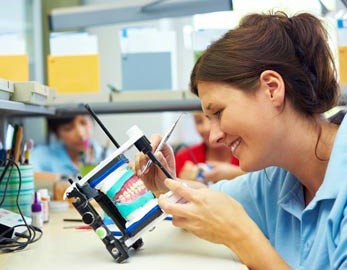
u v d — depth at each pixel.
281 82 0.78
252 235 0.72
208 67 0.80
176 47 1.72
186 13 1.52
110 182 0.77
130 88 1.72
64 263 0.74
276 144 0.81
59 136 2.65
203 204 0.74
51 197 1.45
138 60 1.72
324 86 0.84
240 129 0.79
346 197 0.72
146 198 0.79
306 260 0.81
